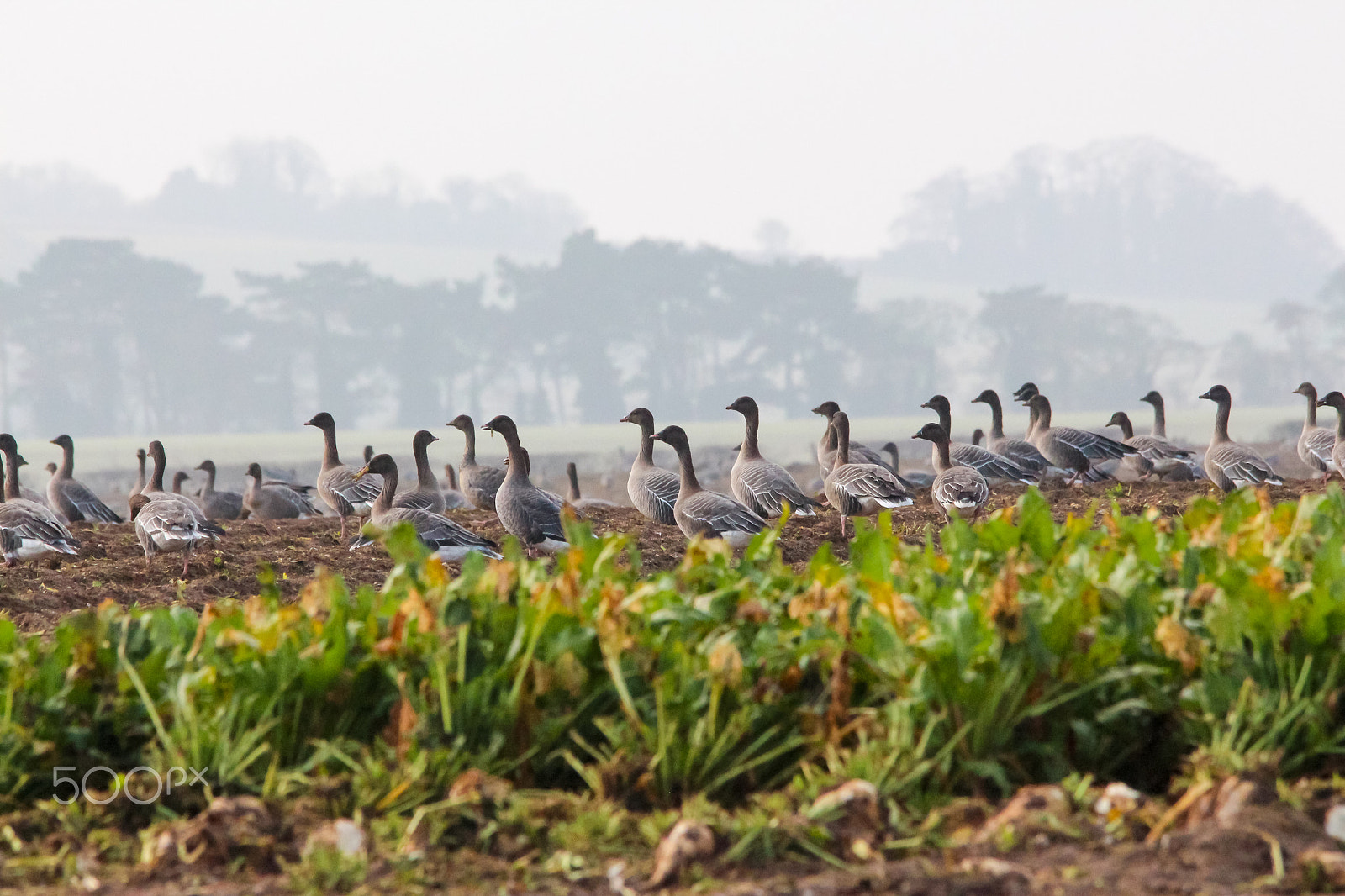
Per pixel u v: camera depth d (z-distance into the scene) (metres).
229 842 8.98
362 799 9.47
